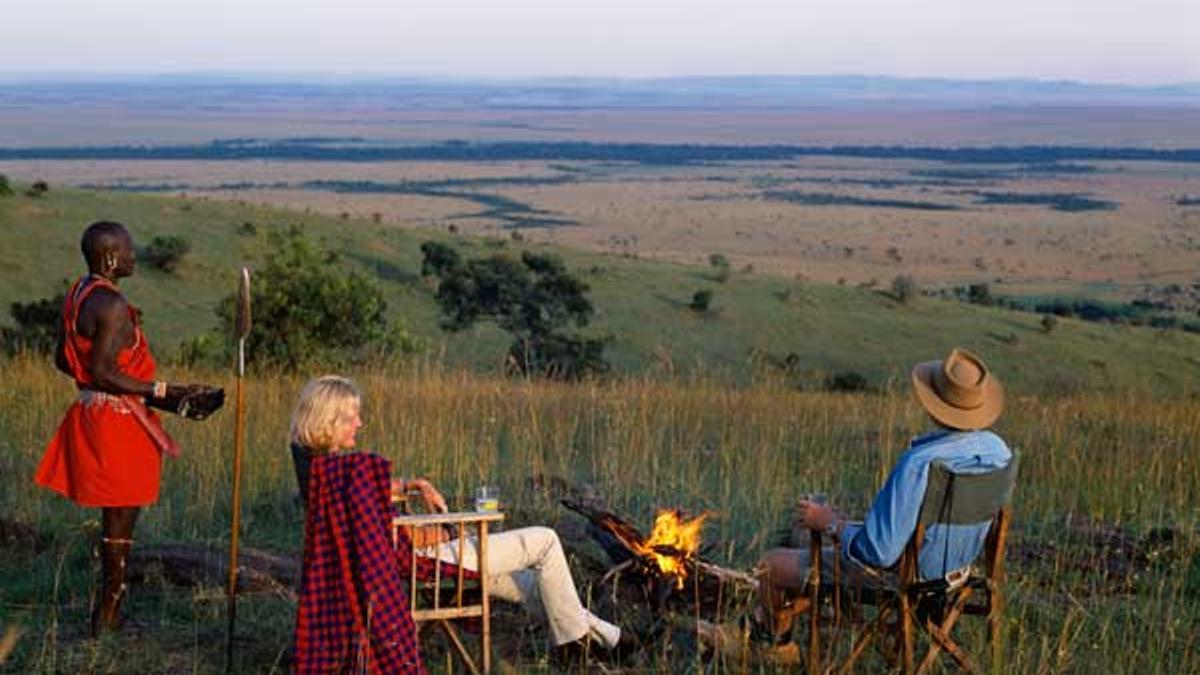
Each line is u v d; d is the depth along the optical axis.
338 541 5.53
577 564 7.63
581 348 51.38
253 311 26.80
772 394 16.14
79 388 6.62
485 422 11.06
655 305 80.25
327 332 27.16
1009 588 7.48
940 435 5.80
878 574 5.83
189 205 83.25
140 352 6.66
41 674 6.11
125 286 63.78
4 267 64.44
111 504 6.55
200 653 6.45
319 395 5.71
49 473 6.66
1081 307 136.38
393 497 6.36
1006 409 15.41
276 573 7.45
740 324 79.25
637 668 6.36
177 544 7.80
